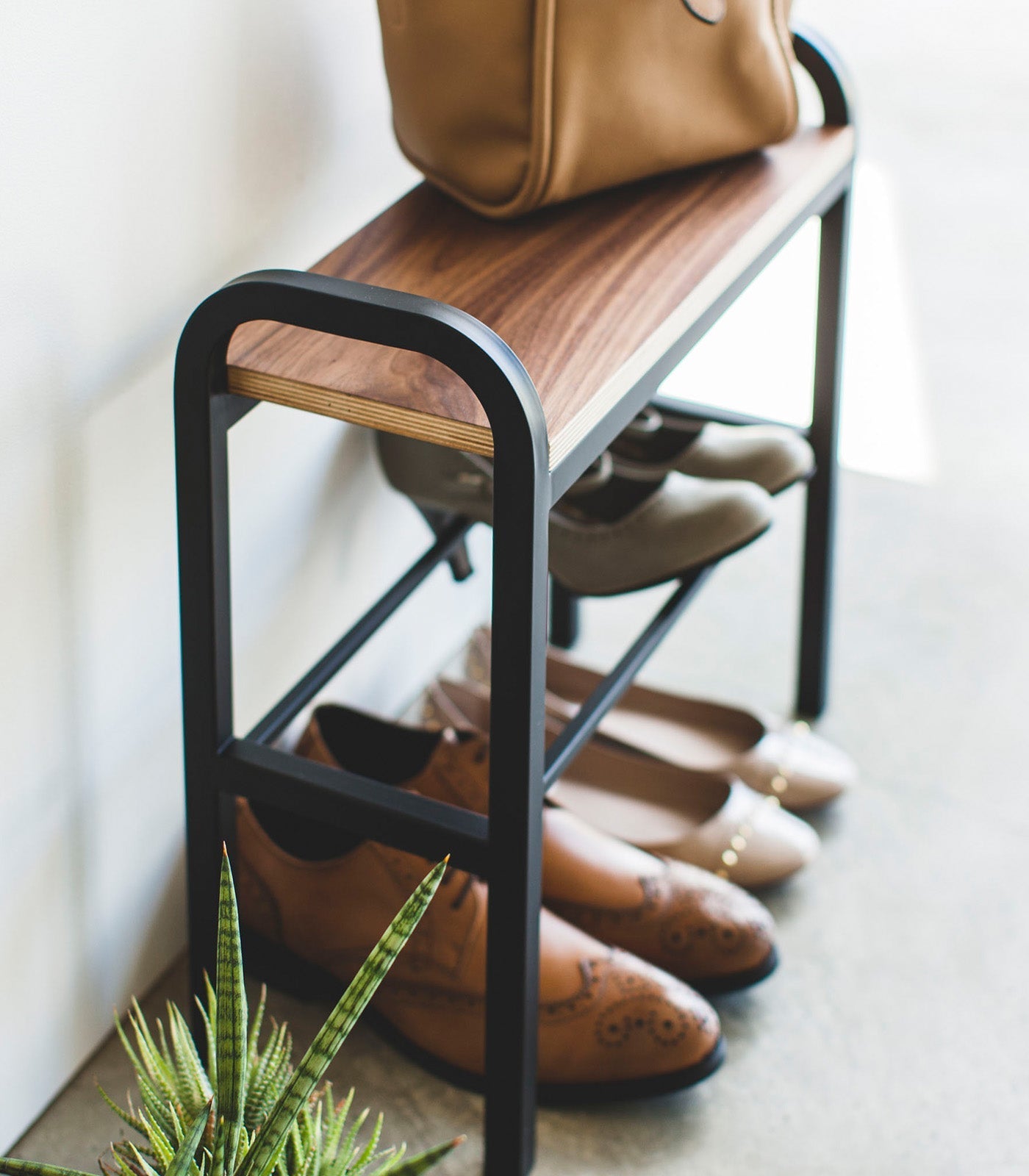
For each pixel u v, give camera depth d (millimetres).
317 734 978
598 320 828
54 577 845
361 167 1070
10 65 718
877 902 1158
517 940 815
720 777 1151
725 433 1226
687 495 1058
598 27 870
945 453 1774
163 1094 696
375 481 1206
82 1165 925
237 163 917
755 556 1625
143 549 922
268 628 1100
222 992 635
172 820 1034
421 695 1383
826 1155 952
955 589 1551
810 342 1982
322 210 1031
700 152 991
